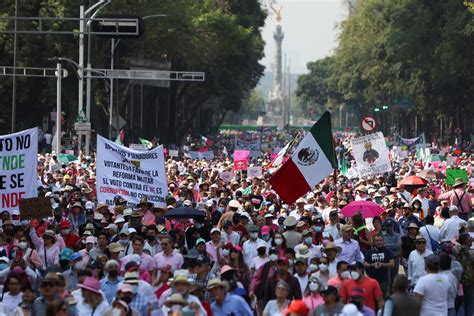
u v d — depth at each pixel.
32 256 43.44
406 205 56.09
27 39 160.88
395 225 49.44
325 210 59.09
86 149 122.38
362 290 32.97
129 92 191.75
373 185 78.75
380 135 79.06
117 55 159.50
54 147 133.25
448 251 42.31
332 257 40.94
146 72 129.00
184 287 32.47
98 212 54.47
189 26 186.25
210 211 59.56
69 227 48.53
